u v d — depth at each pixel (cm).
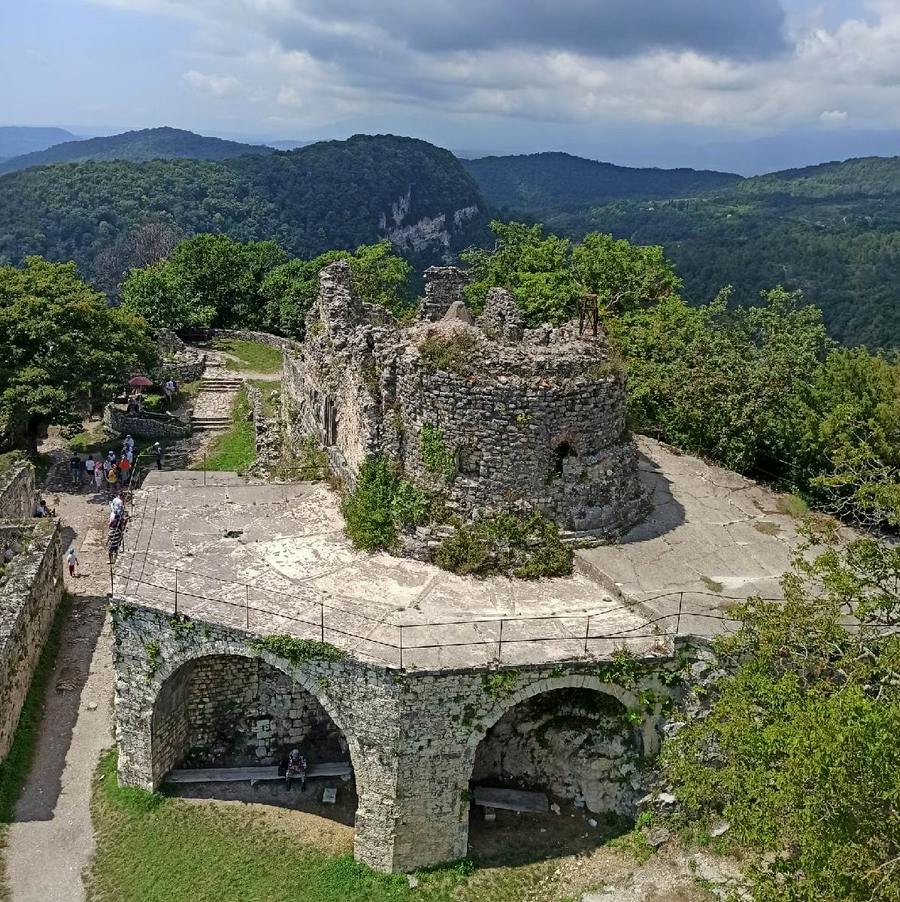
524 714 2081
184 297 6512
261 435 3694
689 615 1966
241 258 7219
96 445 4184
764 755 1501
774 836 1480
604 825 2011
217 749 2195
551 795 2083
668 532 2394
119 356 3875
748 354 3462
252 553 2214
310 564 2164
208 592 2008
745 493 2731
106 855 1883
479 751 2108
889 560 1747
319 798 2075
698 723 1792
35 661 2445
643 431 3322
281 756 2214
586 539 2234
